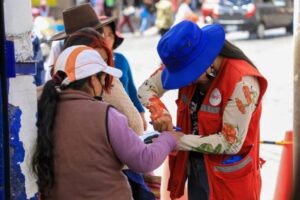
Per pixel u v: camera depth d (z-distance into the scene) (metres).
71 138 2.59
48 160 2.59
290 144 4.34
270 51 17.09
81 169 2.58
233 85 3.01
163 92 3.49
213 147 3.07
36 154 2.60
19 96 2.57
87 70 2.67
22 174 2.60
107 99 3.21
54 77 2.73
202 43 3.02
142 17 24.84
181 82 2.98
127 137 2.60
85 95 2.67
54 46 4.62
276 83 11.68
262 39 20.67
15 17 2.51
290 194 4.28
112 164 2.62
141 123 3.33
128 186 2.75
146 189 3.33
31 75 2.60
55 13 20.83
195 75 2.97
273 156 6.62
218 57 3.11
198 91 3.25
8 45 2.46
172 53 2.97
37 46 5.20
